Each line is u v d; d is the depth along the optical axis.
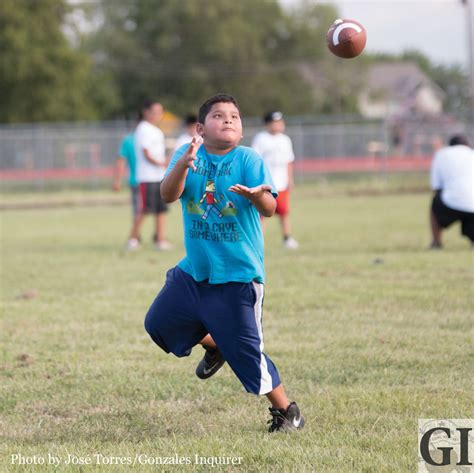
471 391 9.81
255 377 8.30
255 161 8.18
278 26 115.75
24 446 8.47
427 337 12.46
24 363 11.60
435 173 22.42
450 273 18.03
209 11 103.12
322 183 58.25
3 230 33.12
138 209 23.97
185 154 7.92
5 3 76.69
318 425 8.78
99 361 11.64
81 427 9.07
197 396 10.05
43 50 78.94
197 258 8.40
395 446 8.04
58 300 16.11
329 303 15.03
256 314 8.34
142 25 108.75
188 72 103.50
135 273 19.31
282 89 109.06
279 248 23.91
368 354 11.57
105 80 98.44
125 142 24.09
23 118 79.56
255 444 8.17
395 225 30.70
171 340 8.66
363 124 75.56
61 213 43.25
